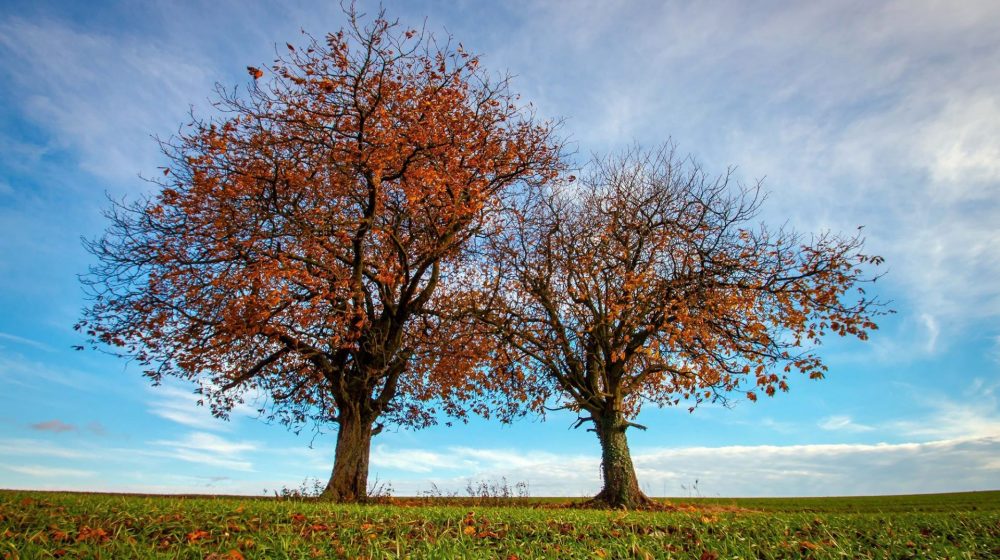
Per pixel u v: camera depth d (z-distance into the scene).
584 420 21.09
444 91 17.08
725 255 18.84
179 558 6.07
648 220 20.36
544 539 7.70
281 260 15.38
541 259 20.84
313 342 17.73
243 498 15.59
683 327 17.47
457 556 6.24
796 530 8.59
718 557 6.59
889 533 8.09
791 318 17.58
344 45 15.48
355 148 15.92
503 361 20.11
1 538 6.27
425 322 19.66
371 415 18.09
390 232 17.30
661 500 22.06
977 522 9.25
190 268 16.25
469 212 17.83
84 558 5.81
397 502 17.95
